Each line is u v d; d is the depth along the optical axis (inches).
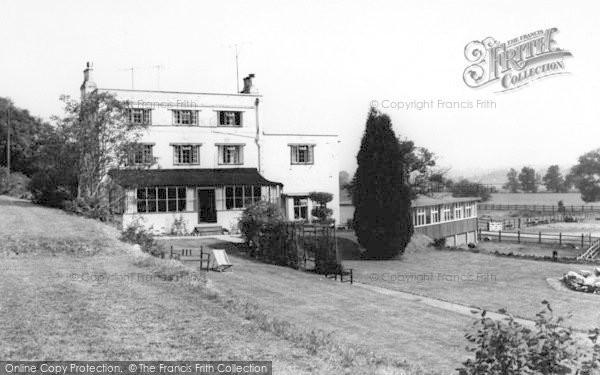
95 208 1467.8
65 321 494.3
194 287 658.8
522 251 1877.5
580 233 2509.8
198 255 1274.6
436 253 1627.7
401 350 605.0
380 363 463.5
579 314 855.7
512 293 1025.5
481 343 355.6
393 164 1502.2
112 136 1635.1
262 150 2021.4
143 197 1727.4
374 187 1491.1
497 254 1598.2
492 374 341.7
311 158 2100.1
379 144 1503.4
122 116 1635.1
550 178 7322.8
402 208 1494.8
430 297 967.0
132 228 1149.1
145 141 1860.2
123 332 469.4
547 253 1814.7
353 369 420.5
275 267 1207.6
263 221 1333.7
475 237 2293.3
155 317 520.4
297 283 1008.2
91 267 770.2
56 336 450.9
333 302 853.8
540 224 3097.9
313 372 395.9
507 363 340.5
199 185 1774.1
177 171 1882.4
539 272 1273.4
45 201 1685.5
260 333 489.1
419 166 2354.8
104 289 631.8
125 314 527.2
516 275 1232.2
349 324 719.1
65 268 754.2
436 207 1984.5
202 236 1679.4
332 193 2127.2
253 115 2016.5
